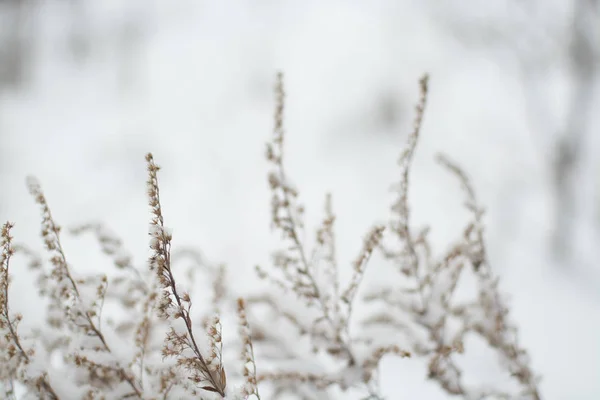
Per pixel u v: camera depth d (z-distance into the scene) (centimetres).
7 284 101
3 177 826
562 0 721
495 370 319
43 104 1084
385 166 825
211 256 625
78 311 111
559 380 405
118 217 742
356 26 1087
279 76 139
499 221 709
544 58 753
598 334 469
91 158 888
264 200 757
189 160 874
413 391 298
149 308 131
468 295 436
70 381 117
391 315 153
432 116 908
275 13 1173
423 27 1023
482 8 854
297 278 138
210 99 1009
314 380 137
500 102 870
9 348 103
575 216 688
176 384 108
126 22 1220
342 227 686
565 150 682
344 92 965
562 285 576
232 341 147
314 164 852
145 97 1053
